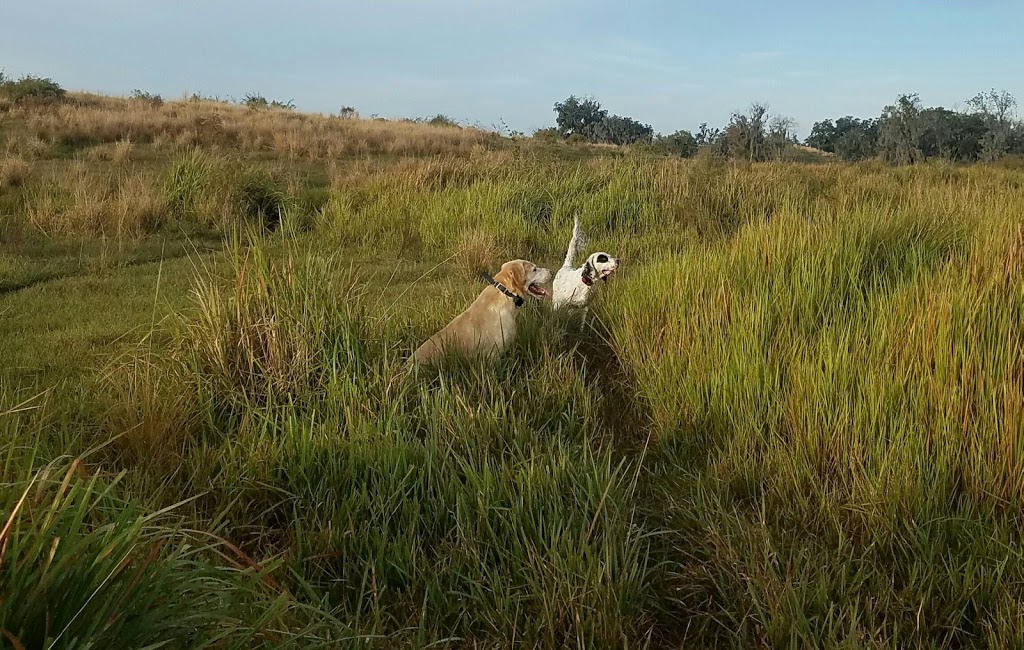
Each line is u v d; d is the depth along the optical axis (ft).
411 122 134.92
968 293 12.76
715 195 38.52
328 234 37.88
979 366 10.94
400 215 38.68
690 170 43.11
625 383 16.37
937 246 19.67
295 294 14.94
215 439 13.10
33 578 5.57
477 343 16.75
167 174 44.50
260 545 10.47
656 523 11.03
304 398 13.53
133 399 12.92
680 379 14.51
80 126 70.03
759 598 8.79
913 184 46.78
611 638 8.26
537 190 41.73
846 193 39.37
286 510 11.20
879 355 12.40
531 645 8.30
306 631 7.12
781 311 15.55
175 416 12.89
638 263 28.04
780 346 14.23
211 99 133.80
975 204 28.09
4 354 18.01
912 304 13.66
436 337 16.46
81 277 27.86
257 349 14.51
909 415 10.82
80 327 20.90
